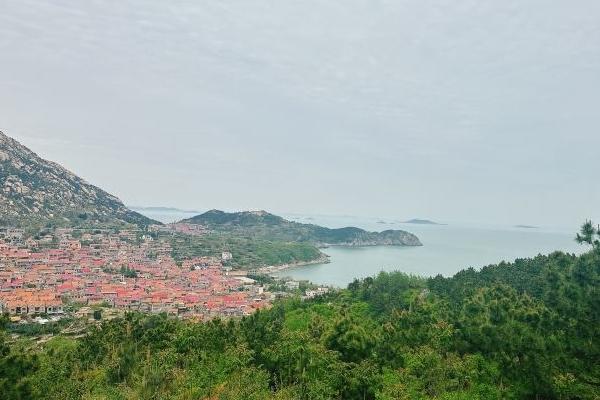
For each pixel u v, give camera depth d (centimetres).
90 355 8538
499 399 5488
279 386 6569
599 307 5144
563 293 5797
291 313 13425
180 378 6325
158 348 8281
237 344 6975
